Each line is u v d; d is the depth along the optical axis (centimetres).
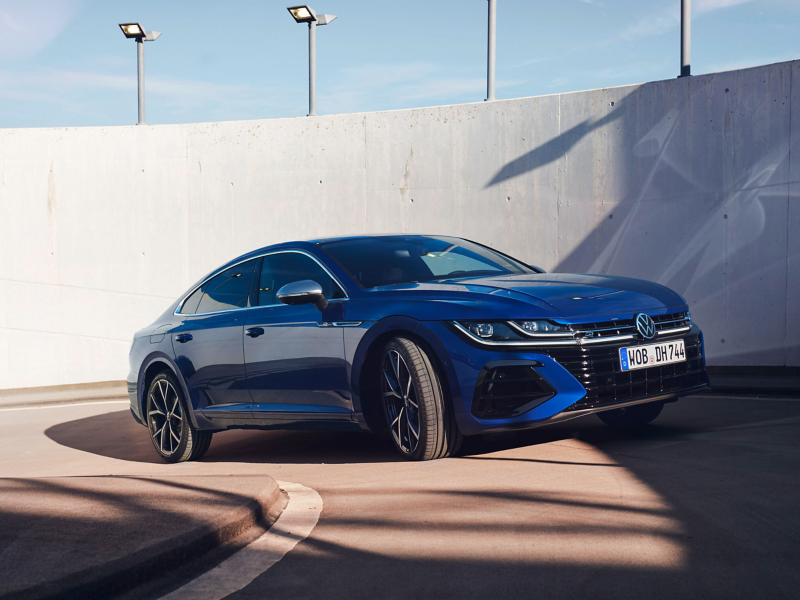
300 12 1020
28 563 208
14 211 1112
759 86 779
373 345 385
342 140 1002
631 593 187
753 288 793
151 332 536
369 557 224
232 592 203
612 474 312
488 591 193
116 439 656
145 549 216
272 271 461
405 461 378
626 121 846
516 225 913
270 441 558
